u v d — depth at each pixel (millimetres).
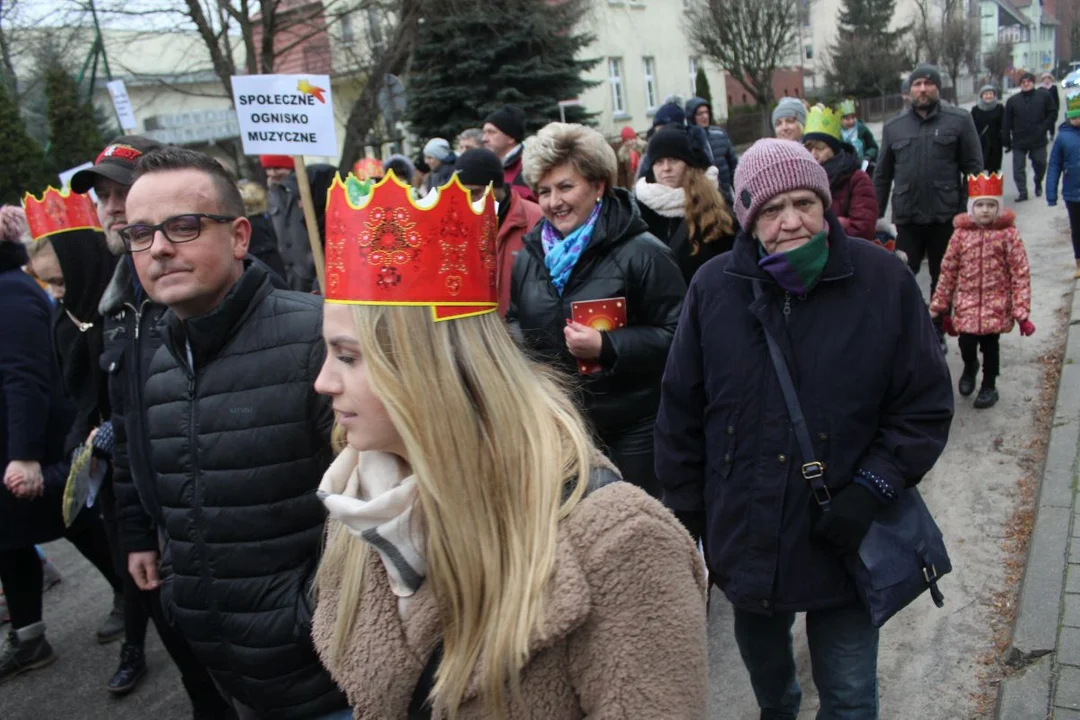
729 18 26734
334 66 15266
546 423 1155
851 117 10125
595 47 26344
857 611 2113
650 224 4031
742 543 2137
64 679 3625
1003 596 3131
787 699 2414
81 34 14852
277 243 6867
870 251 2061
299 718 2023
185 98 23047
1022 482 3916
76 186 2500
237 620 1979
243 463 1933
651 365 2844
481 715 1081
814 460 2027
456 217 1133
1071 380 4695
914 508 2066
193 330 1962
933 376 2014
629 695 1030
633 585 1055
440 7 14977
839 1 49719
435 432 1098
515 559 1082
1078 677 2562
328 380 1192
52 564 4641
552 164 2844
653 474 2963
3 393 3467
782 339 2062
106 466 3074
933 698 2711
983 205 4555
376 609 1193
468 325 1157
